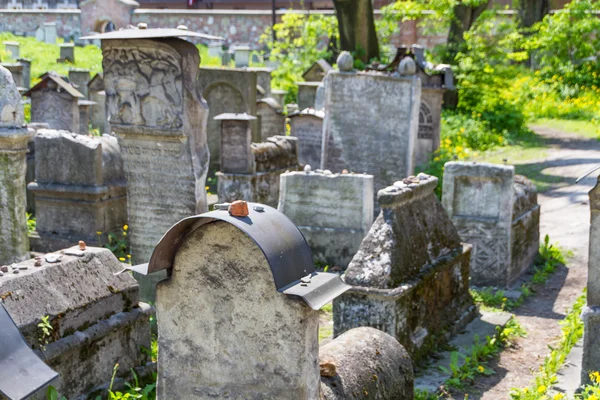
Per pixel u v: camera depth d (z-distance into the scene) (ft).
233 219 13.16
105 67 25.61
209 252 13.66
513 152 60.85
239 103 51.01
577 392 20.24
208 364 14.08
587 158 57.06
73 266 19.01
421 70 53.26
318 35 90.79
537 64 102.83
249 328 13.61
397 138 37.99
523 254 32.71
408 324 22.57
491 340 24.26
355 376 15.69
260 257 13.26
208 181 48.78
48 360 17.37
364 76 38.11
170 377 14.40
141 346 20.52
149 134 25.48
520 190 32.76
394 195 22.74
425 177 25.23
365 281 22.17
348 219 31.89
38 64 90.27
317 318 13.75
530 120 78.02
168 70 24.84
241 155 38.19
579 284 31.78
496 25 83.51
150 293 26.55
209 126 51.57
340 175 31.78
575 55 96.63
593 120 75.97
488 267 30.91
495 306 29.01
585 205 43.34
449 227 26.07
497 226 30.60
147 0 154.81
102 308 19.20
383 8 81.87
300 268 13.52
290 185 32.48
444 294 25.02
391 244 22.44
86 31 112.47
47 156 33.09
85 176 32.58
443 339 24.26
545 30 96.02
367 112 38.32
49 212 33.58
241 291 13.55
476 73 72.59
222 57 104.47
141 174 26.23
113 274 19.88
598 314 19.81
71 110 49.55
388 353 17.03
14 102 25.45
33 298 17.54
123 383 19.63
